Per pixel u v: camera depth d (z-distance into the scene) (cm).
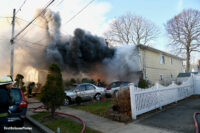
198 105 696
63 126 469
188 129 394
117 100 581
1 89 286
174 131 385
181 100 864
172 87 781
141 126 439
